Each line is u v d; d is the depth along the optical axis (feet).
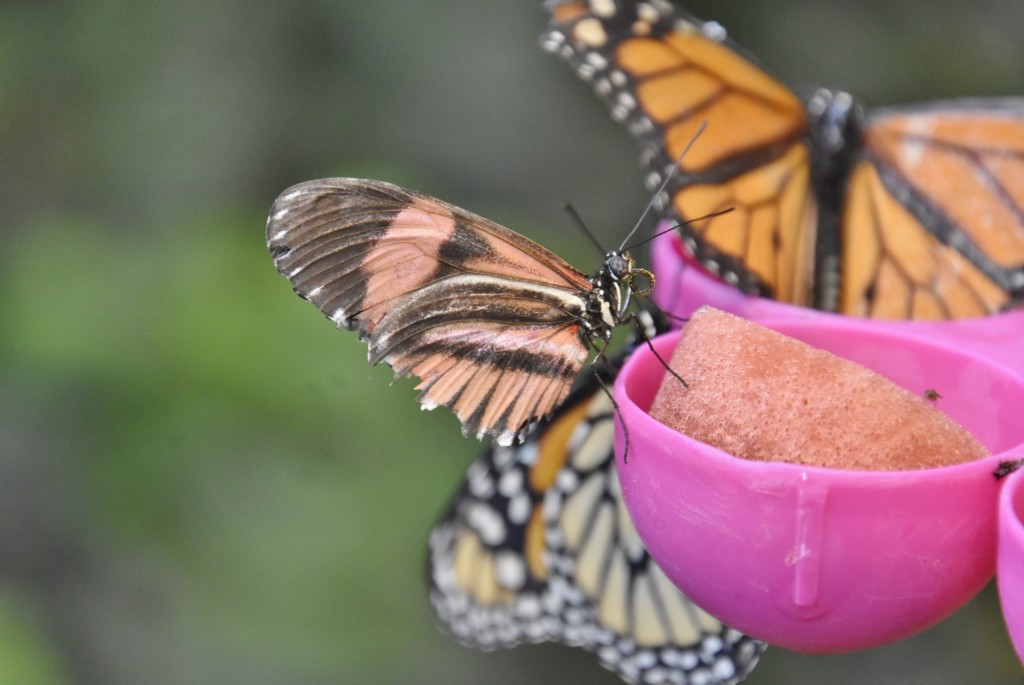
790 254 2.13
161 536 2.81
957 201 2.11
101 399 2.83
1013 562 1.92
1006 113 2.10
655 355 2.02
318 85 3.51
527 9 3.67
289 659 2.80
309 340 2.78
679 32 2.10
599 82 2.10
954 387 2.02
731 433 1.98
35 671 2.89
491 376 2.05
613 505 2.26
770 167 2.12
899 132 2.13
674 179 2.10
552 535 2.28
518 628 2.31
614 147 3.77
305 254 2.02
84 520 2.99
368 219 2.02
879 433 1.97
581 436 2.26
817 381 1.97
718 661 2.24
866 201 2.13
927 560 1.94
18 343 2.85
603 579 2.27
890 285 2.12
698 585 1.97
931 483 1.94
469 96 3.66
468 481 2.31
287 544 2.79
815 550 1.94
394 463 2.79
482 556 2.31
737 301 2.07
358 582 2.78
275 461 2.79
